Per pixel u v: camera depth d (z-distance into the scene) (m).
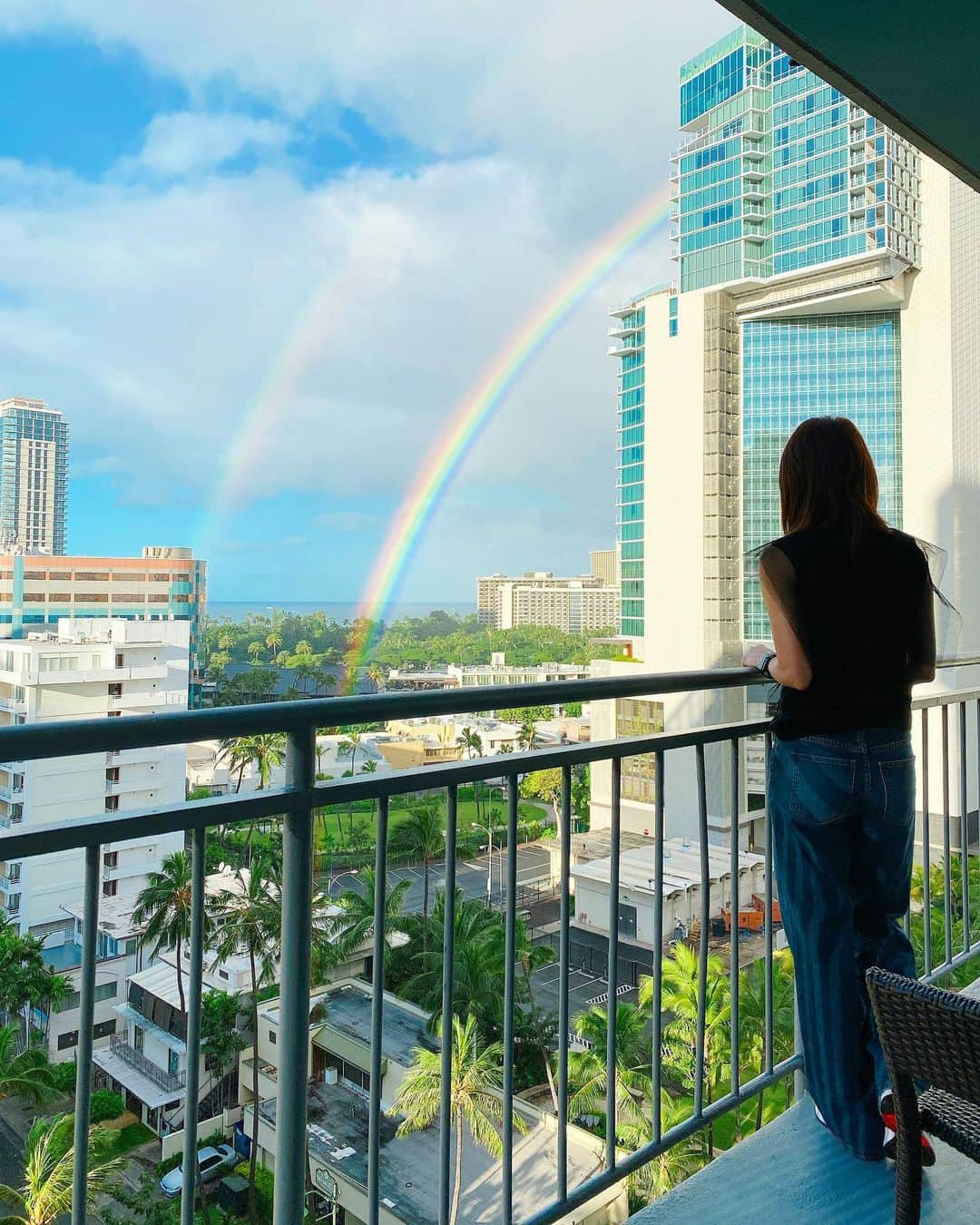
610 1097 1.82
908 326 61.69
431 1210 12.88
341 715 1.34
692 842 27.12
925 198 59.62
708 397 69.38
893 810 1.83
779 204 67.94
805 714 1.85
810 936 1.90
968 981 3.18
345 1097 10.54
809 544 1.83
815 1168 2.00
